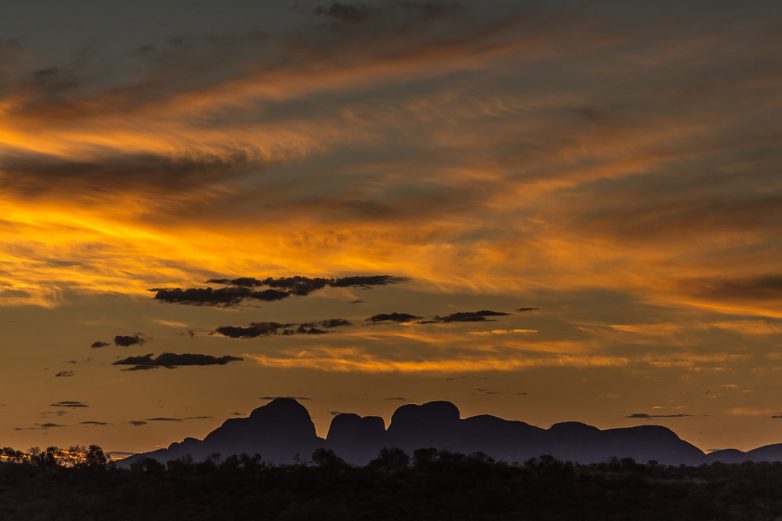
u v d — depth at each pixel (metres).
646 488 143.38
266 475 144.62
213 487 137.88
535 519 127.94
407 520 126.50
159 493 134.75
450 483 140.00
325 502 132.50
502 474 145.12
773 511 131.62
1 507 127.44
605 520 127.81
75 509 128.25
